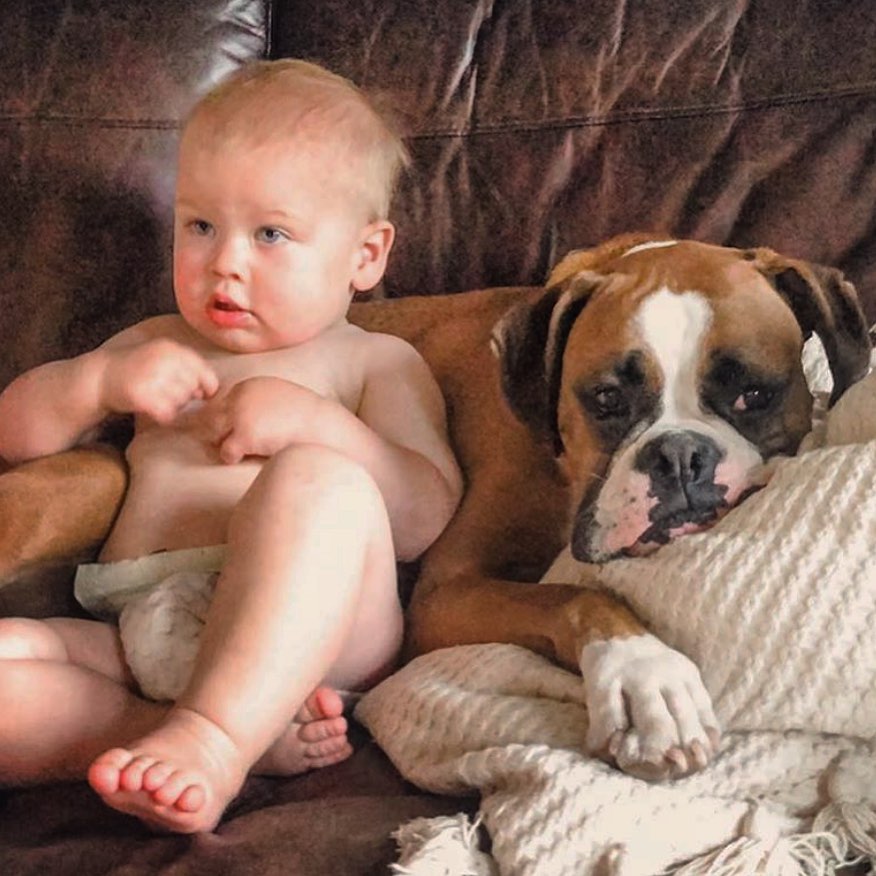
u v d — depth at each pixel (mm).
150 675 1155
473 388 1459
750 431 1229
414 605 1330
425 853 917
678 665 1021
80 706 1093
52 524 1274
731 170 1530
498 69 1621
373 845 965
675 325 1227
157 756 965
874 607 989
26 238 1644
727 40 1560
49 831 1046
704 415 1225
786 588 1013
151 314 1636
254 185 1292
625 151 1564
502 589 1241
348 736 1204
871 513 1022
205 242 1325
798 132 1518
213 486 1275
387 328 1548
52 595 1320
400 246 1616
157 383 1274
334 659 1089
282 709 1034
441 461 1367
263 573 1054
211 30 1687
